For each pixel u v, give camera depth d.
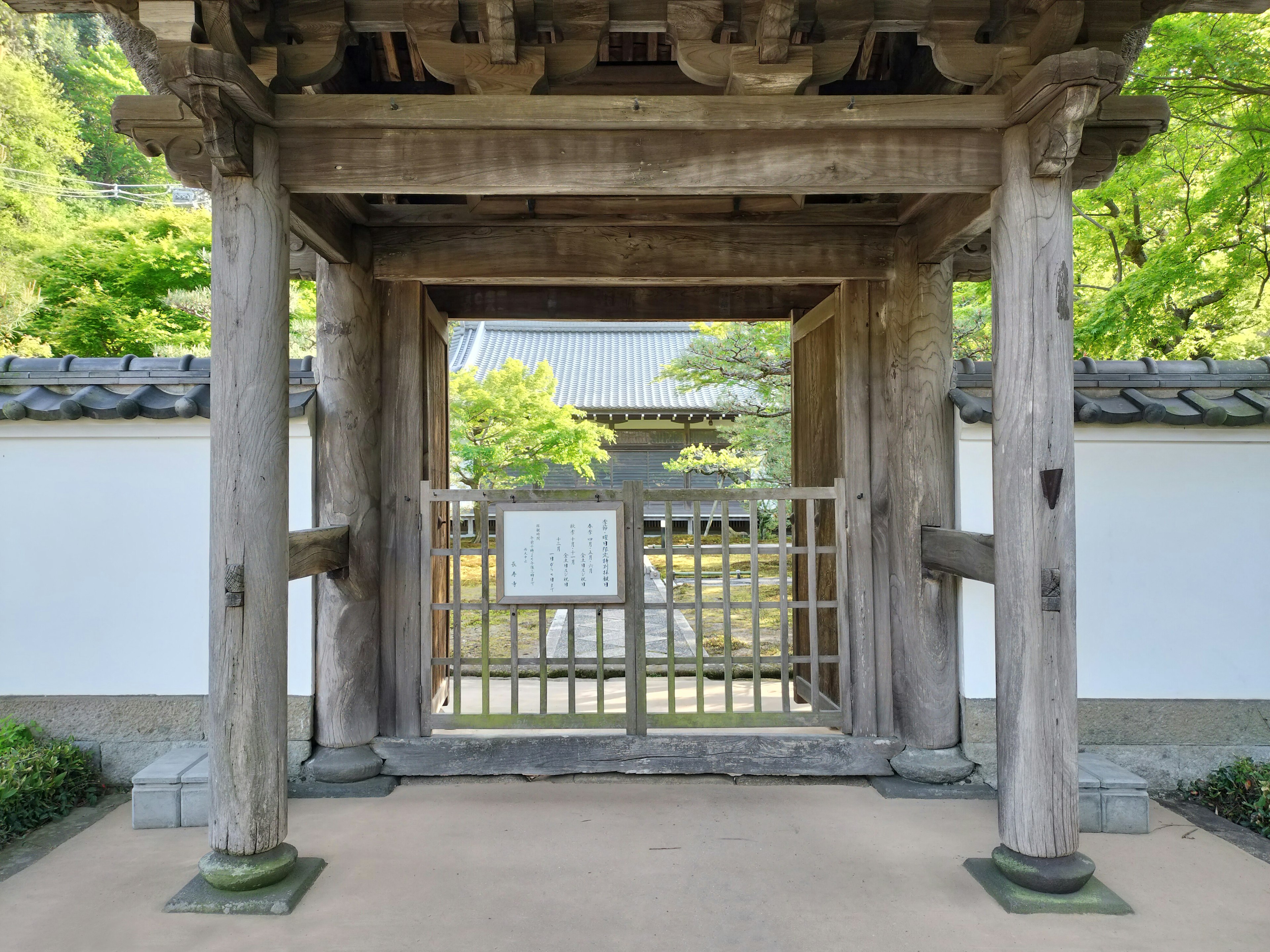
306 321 11.55
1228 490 4.24
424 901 3.00
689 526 18.30
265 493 2.98
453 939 2.75
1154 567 4.24
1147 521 4.24
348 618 4.15
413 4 2.98
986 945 2.71
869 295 4.40
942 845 3.47
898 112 3.04
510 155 3.10
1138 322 8.16
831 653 4.75
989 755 4.14
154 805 3.67
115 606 4.23
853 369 4.38
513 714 4.25
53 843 3.51
